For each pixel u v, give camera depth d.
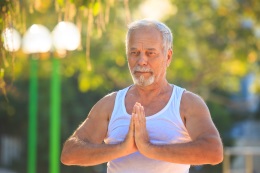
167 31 8.62
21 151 50.50
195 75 37.66
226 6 35.97
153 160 8.49
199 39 36.88
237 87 42.69
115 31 35.50
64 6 11.49
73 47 23.16
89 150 8.54
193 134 8.43
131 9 35.56
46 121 45.97
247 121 54.34
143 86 8.54
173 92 8.67
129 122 8.69
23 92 46.78
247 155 24.44
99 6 11.42
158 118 8.53
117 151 8.38
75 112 45.78
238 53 35.91
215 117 47.50
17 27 11.70
